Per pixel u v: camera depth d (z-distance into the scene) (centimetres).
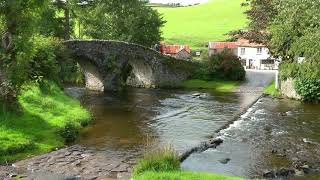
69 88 5578
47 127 2705
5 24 2703
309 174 2131
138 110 3959
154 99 4791
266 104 4309
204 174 1906
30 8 2747
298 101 4481
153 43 7756
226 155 2442
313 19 2453
